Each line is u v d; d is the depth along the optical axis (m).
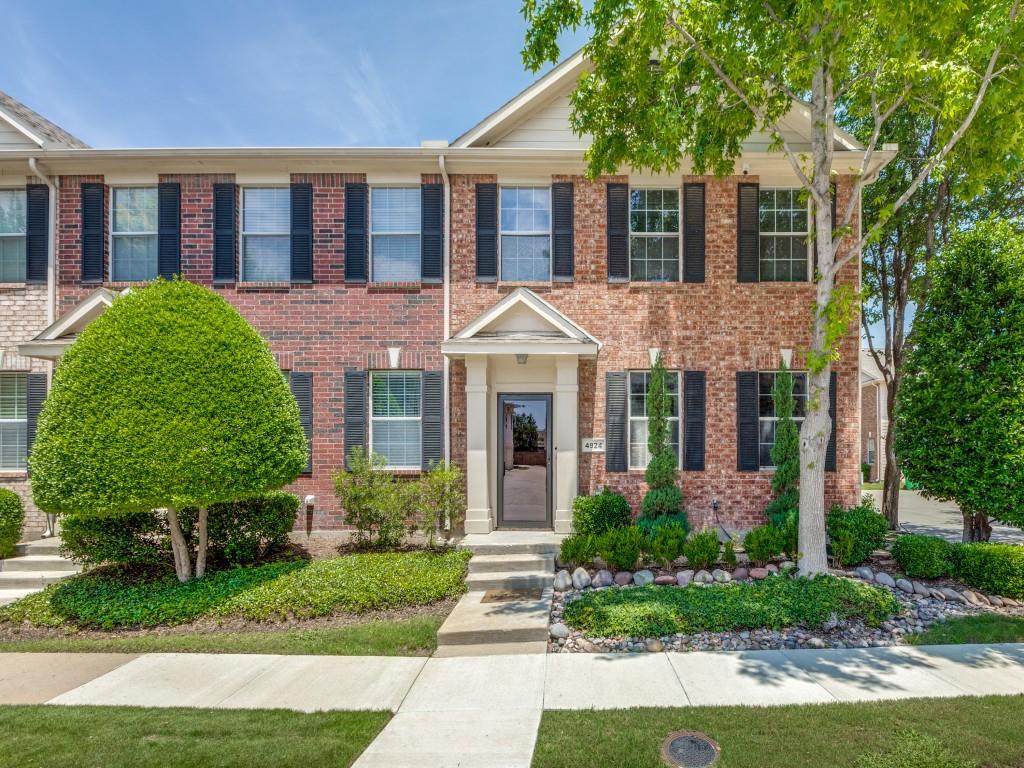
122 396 6.20
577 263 9.64
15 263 9.58
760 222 9.77
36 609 6.50
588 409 9.55
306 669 5.07
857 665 4.96
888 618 6.00
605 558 7.33
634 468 9.57
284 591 6.55
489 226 9.64
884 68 6.51
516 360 9.57
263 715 4.18
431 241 9.59
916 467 7.84
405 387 9.70
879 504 16.56
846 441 9.47
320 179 9.62
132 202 9.67
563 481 8.91
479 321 8.81
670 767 3.39
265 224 9.73
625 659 5.18
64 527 7.35
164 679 4.87
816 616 5.72
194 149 9.23
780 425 9.16
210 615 6.34
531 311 9.18
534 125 9.82
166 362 6.38
